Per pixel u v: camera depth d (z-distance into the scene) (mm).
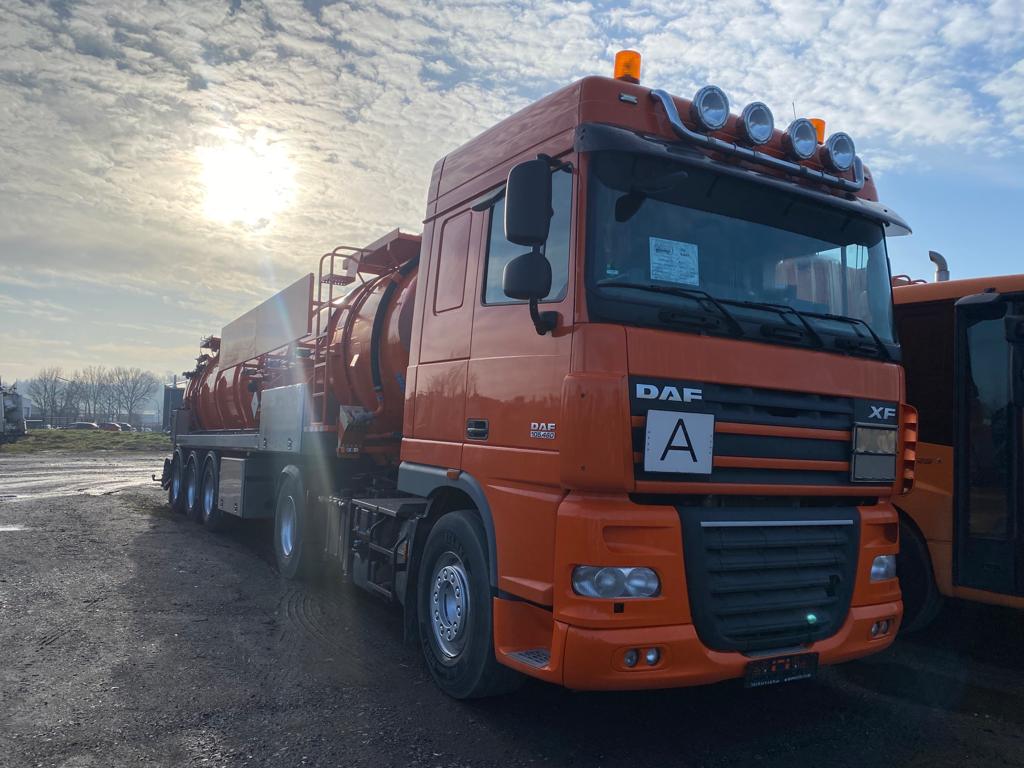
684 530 3725
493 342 4516
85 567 8211
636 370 3684
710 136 4270
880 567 4434
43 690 4641
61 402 112000
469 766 3793
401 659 5465
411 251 7336
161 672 5004
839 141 4727
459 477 4703
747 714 4551
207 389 12820
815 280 4562
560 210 4137
